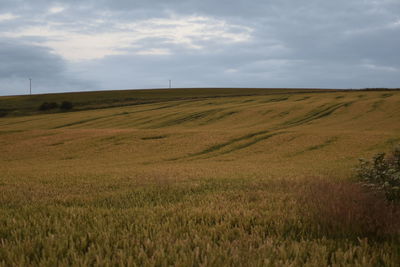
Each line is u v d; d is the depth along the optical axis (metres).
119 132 44.69
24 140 41.12
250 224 4.69
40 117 79.12
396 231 4.02
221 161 25.91
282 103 79.06
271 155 28.86
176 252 3.48
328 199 5.72
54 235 4.02
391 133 37.56
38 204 6.41
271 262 3.18
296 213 5.24
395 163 5.86
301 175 11.61
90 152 33.62
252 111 69.31
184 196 7.29
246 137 39.44
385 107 62.25
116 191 8.34
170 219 4.92
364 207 4.99
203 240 3.78
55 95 122.12
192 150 33.38
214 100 95.94
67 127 62.50
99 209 5.75
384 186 5.52
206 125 59.41
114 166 22.48
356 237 4.07
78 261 3.13
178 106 87.19
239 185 9.07
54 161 28.73
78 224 4.61
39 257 3.41
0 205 6.50
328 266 3.13
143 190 8.28
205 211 5.31
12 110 93.75
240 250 3.48
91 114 79.12
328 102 73.94
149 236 4.08
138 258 3.26
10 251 3.47
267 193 7.41
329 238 4.09
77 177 12.13
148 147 35.53
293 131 42.72
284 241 3.83
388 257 3.26
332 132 39.66
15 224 4.63
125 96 114.50
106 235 3.96
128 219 4.96
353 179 9.38
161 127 59.44
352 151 28.72
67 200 6.91
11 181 11.01
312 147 31.94
